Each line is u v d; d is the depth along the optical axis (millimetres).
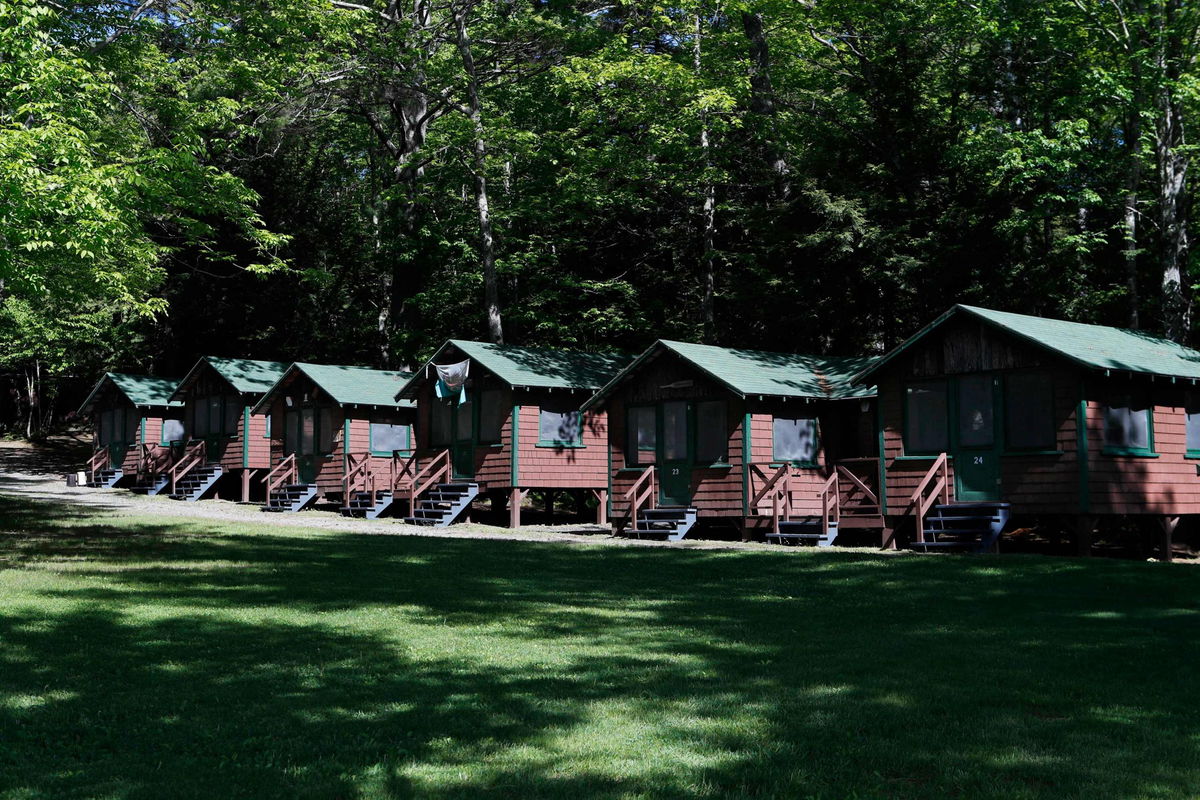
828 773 6797
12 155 17203
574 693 9078
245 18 34219
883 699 8812
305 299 50656
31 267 19828
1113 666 10172
